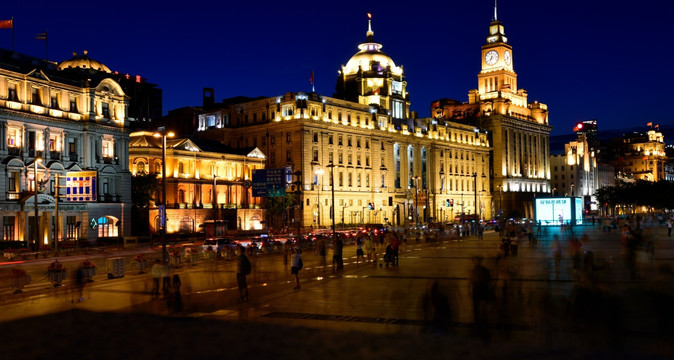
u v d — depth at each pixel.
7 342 21.64
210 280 40.09
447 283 35.53
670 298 24.94
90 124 84.00
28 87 76.75
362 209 142.50
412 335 21.53
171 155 105.31
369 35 173.38
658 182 190.88
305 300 30.00
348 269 45.22
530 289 31.62
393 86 166.12
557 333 21.23
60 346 20.95
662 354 18.25
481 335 21.03
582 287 22.12
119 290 35.34
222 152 117.56
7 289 36.62
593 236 87.50
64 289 36.19
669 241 71.94
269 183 80.19
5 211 72.50
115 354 19.75
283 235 93.56
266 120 135.00
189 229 105.88
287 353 19.44
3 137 73.19
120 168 89.19
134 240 83.06
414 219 157.38
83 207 81.81
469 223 116.56
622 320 22.95
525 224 130.75
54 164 78.62
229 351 19.83
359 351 19.44
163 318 25.84
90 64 116.94
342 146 138.50
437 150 170.88
